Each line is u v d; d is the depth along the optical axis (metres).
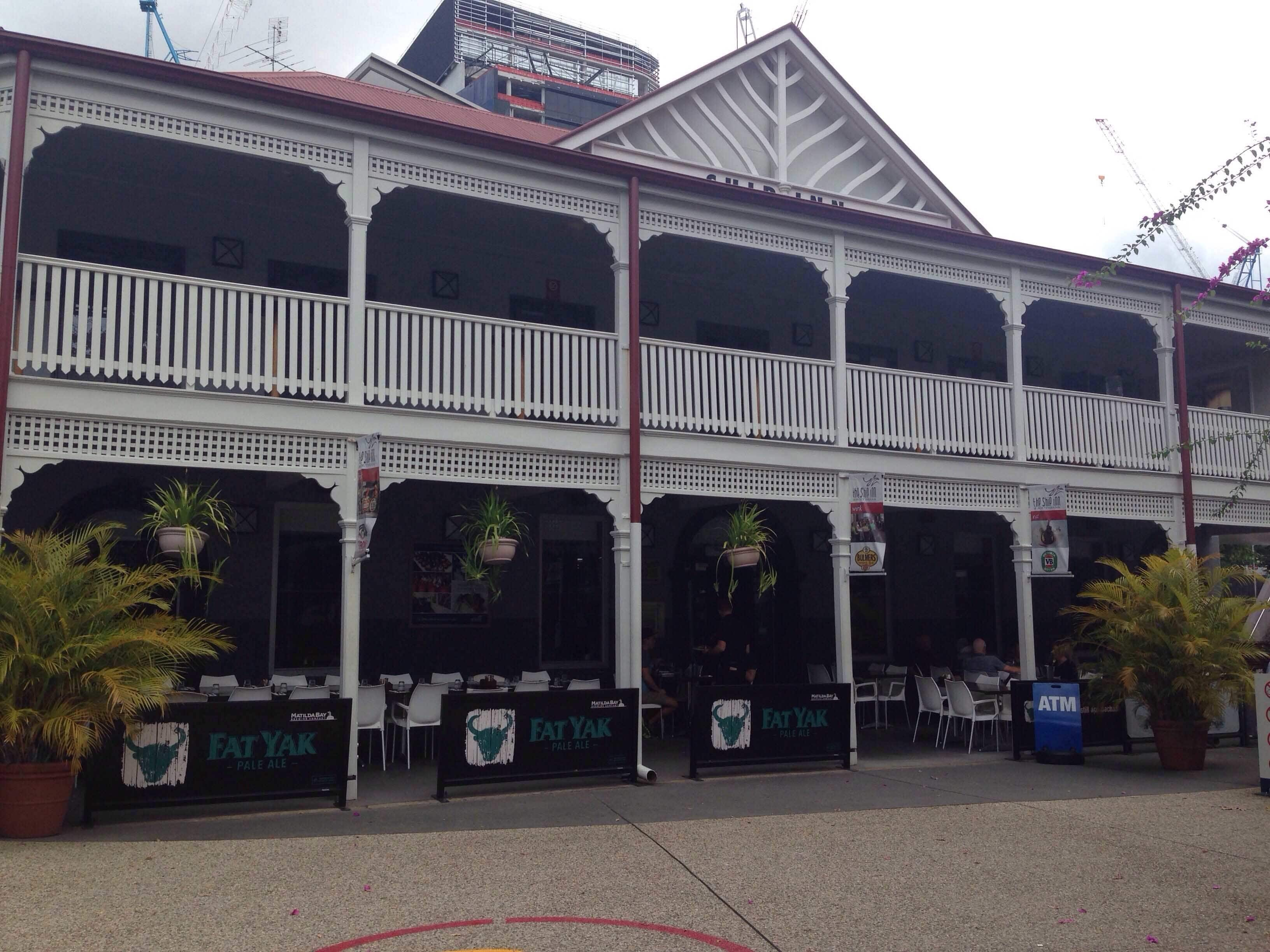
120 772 7.90
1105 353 18.41
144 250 11.66
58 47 8.55
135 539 12.05
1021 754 12.02
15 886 6.07
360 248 9.91
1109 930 5.66
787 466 11.80
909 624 16.97
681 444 11.27
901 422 12.57
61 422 8.64
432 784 9.99
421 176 10.27
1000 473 13.05
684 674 14.29
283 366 9.50
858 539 11.83
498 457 10.46
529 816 8.43
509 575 14.09
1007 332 13.52
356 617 9.49
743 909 5.92
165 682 7.86
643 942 5.33
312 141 9.77
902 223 12.55
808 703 11.14
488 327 10.55
